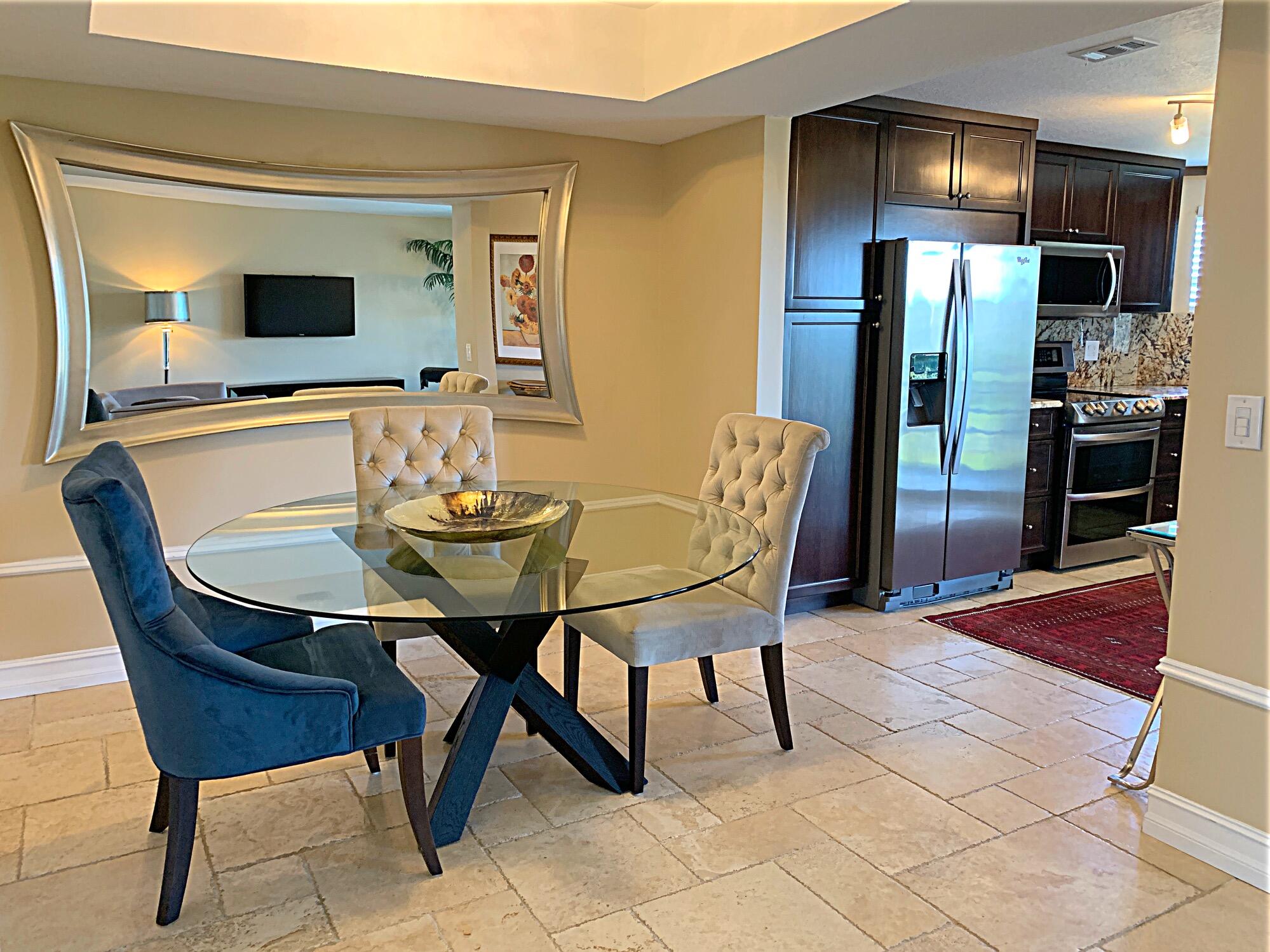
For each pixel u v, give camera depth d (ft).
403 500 10.14
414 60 10.03
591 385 14.24
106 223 10.64
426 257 12.78
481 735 7.89
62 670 11.14
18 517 10.69
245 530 8.82
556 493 10.81
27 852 7.72
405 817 8.32
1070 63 11.66
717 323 13.39
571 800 8.61
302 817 8.30
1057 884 7.29
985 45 9.07
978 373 14.08
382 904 7.04
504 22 10.48
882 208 13.48
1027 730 10.12
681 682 11.48
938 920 6.83
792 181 12.61
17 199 10.21
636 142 13.98
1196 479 7.47
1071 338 18.93
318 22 9.49
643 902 7.06
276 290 11.84
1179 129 13.32
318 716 6.76
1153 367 20.02
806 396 13.37
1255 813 7.25
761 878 7.36
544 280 13.48
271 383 11.98
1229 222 7.07
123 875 7.40
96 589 11.22
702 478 14.05
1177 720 7.74
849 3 8.40
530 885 7.28
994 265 13.92
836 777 9.05
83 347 10.66
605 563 7.88
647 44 11.36
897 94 13.19
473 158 12.80
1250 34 6.79
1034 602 14.73
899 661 12.17
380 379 12.72
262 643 8.27
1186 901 7.07
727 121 12.51
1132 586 15.64
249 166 11.35
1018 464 14.98
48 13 7.97
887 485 13.87
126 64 9.50
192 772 6.54
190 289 11.28
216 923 6.80
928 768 9.22
